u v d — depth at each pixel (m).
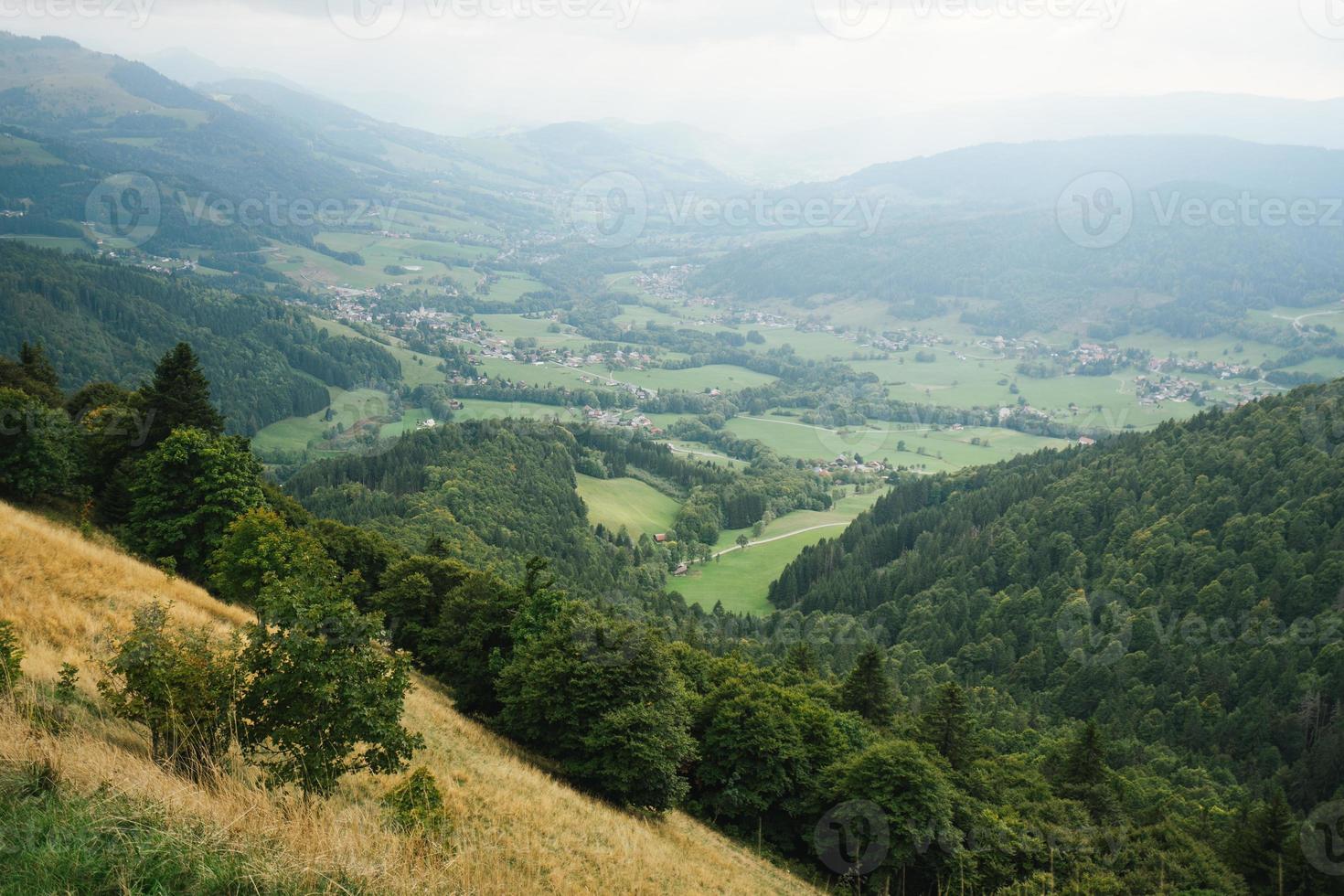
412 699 48.62
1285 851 58.81
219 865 12.05
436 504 142.75
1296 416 140.62
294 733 20.70
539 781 41.69
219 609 44.44
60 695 21.08
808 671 90.88
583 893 26.06
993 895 49.72
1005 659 118.94
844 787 52.69
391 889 13.66
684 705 54.72
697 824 52.12
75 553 41.62
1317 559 113.50
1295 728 93.12
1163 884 52.66
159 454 57.53
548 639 50.19
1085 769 70.94
